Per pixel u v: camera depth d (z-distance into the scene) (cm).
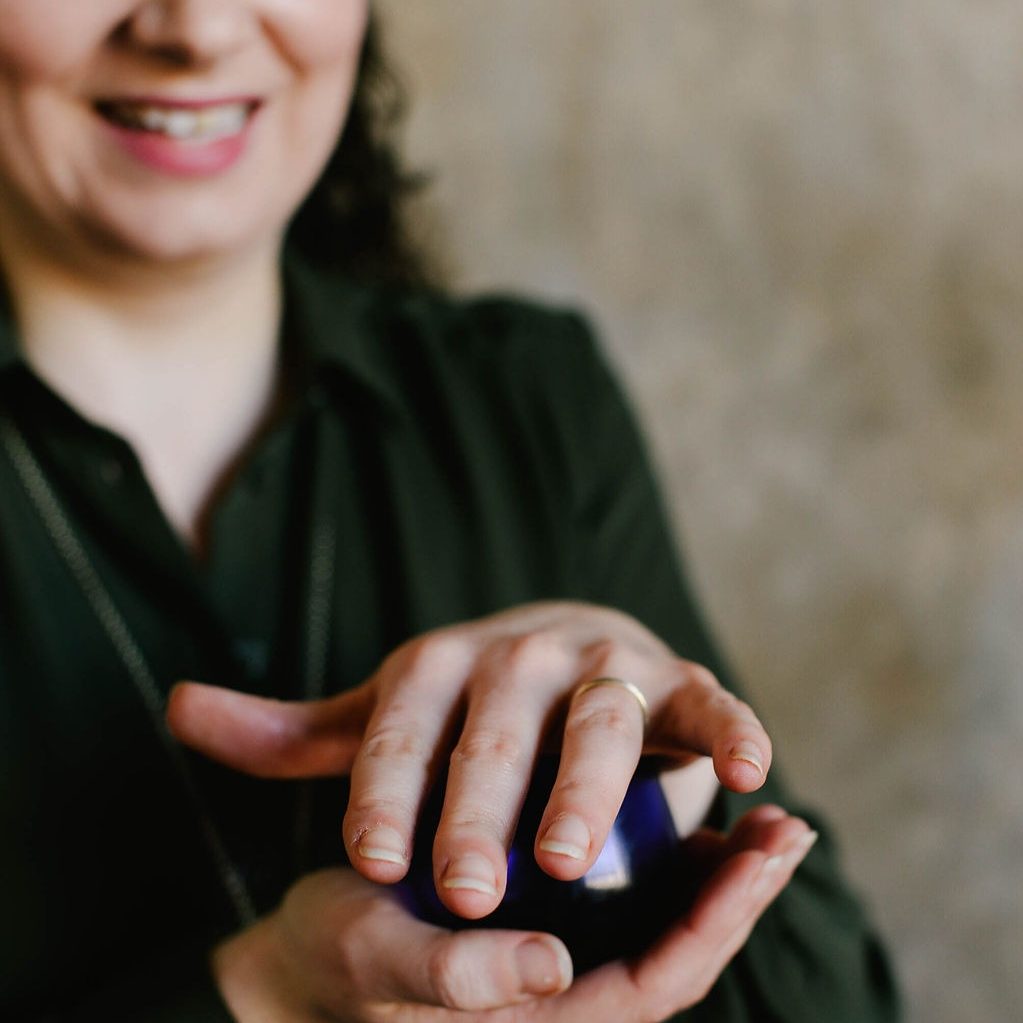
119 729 77
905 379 139
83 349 79
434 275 117
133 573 78
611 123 136
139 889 75
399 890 56
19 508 78
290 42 72
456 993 53
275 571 81
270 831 76
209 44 69
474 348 93
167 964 64
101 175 72
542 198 137
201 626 78
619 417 96
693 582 143
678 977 56
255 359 83
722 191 136
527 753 56
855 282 137
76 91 70
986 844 146
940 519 141
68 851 75
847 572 142
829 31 133
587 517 90
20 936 74
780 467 141
